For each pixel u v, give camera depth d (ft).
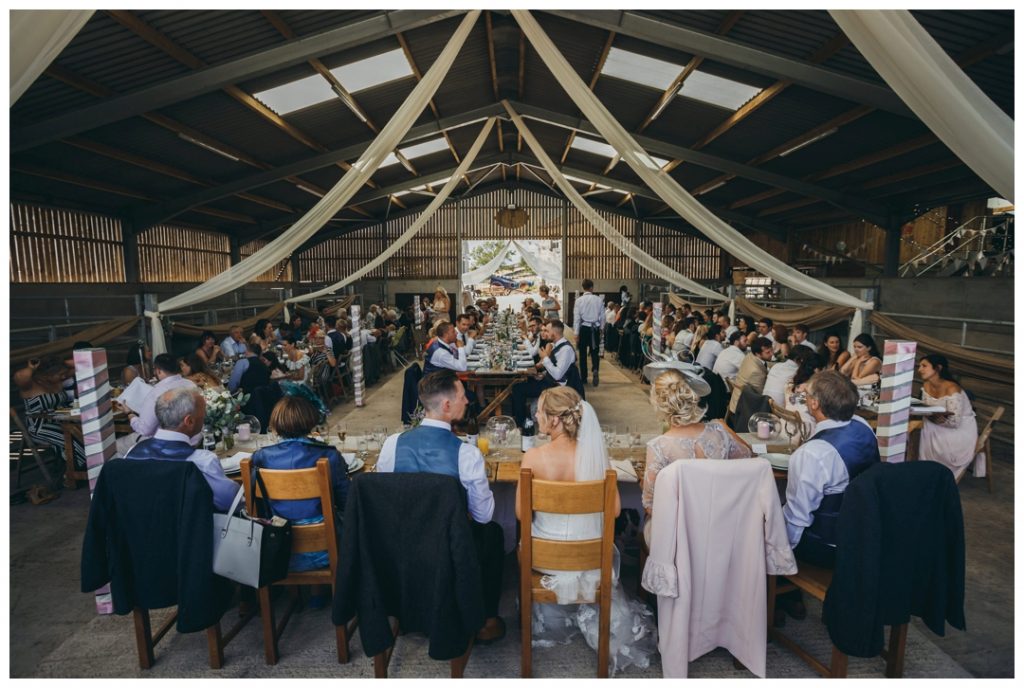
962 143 7.50
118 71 17.79
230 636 8.31
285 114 26.04
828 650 8.13
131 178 29.48
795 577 7.79
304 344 26.48
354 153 33.12
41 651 8.32
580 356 28.99
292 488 7.55
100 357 9.13
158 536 7.34
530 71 28.53
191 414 7.98
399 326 38.27
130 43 16.76
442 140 39.55
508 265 58.70
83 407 9.04
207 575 7.20
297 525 7.73
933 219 36.83
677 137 32.07
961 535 7.03
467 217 58.49
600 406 24.68
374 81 24.95
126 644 8.45
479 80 29.63
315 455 7.94
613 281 58.65
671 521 7.20
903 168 28.73
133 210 33.99
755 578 7.33
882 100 18.12
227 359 22.88
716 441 8.02
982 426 18.70
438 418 7.82
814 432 8.07
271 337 26.18
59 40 6.08
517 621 8.89
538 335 30.17
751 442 10.94
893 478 6.75
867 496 6.61
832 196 33.83
